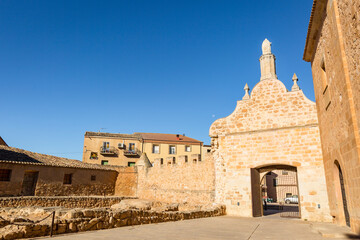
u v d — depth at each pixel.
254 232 10.91
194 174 26.97
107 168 38.47
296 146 16.64
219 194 18.95
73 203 30.41
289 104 17.52
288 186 49.44
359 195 8.65
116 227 11.40
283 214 19.55
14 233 8.50
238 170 18.22
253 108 18.75
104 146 52.12
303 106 17.02
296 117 17.06
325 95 12.58
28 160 32.16
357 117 8.45
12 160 30.69
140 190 38.34
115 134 54.62
